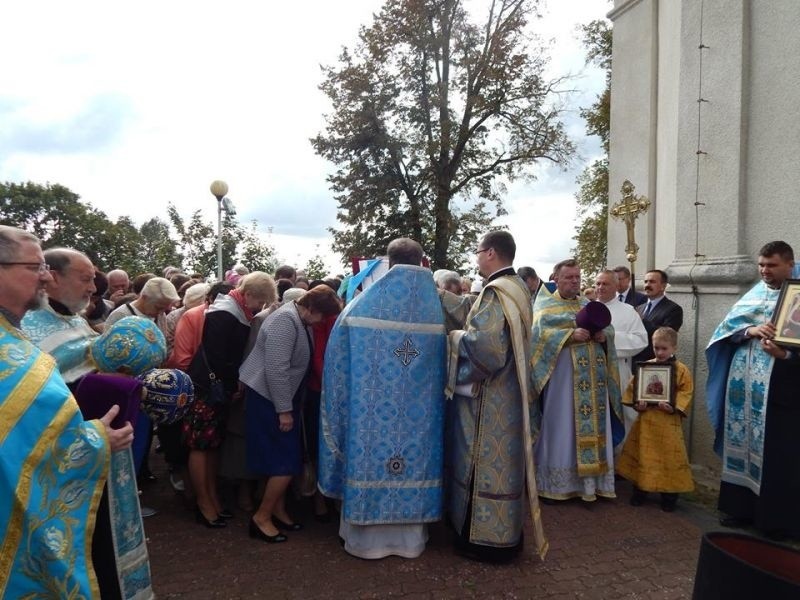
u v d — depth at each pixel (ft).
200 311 13.15
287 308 11.94
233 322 12.50
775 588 4.93
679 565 11.32
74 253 8.12
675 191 20.12
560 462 14.94
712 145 17.85
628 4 24.27
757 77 16.80
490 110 64.39
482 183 69.10
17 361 5.80
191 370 12.41
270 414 11.73
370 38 63.93
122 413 7.04
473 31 63.41
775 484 12.68
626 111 24.39
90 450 6.00
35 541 5.57
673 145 21.36
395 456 11.12
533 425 14.52
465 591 10.09
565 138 66.49
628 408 17.34
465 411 11.50
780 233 16.16
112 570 7.04
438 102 63.87
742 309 13.79
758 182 16.74
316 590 10.02
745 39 16.98
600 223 66.33
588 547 12.13
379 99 64.18
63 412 5.81
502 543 10.98
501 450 11.14
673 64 21.56
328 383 11.40
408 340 11.30
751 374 13.35
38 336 7.56
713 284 17.60
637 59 23.84
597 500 15.26
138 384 7.25
